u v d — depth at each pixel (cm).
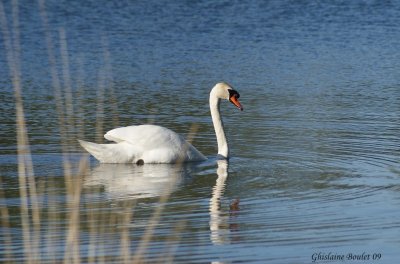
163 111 2275
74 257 1092
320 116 2217
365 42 3553
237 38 3616
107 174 1658
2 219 1355
